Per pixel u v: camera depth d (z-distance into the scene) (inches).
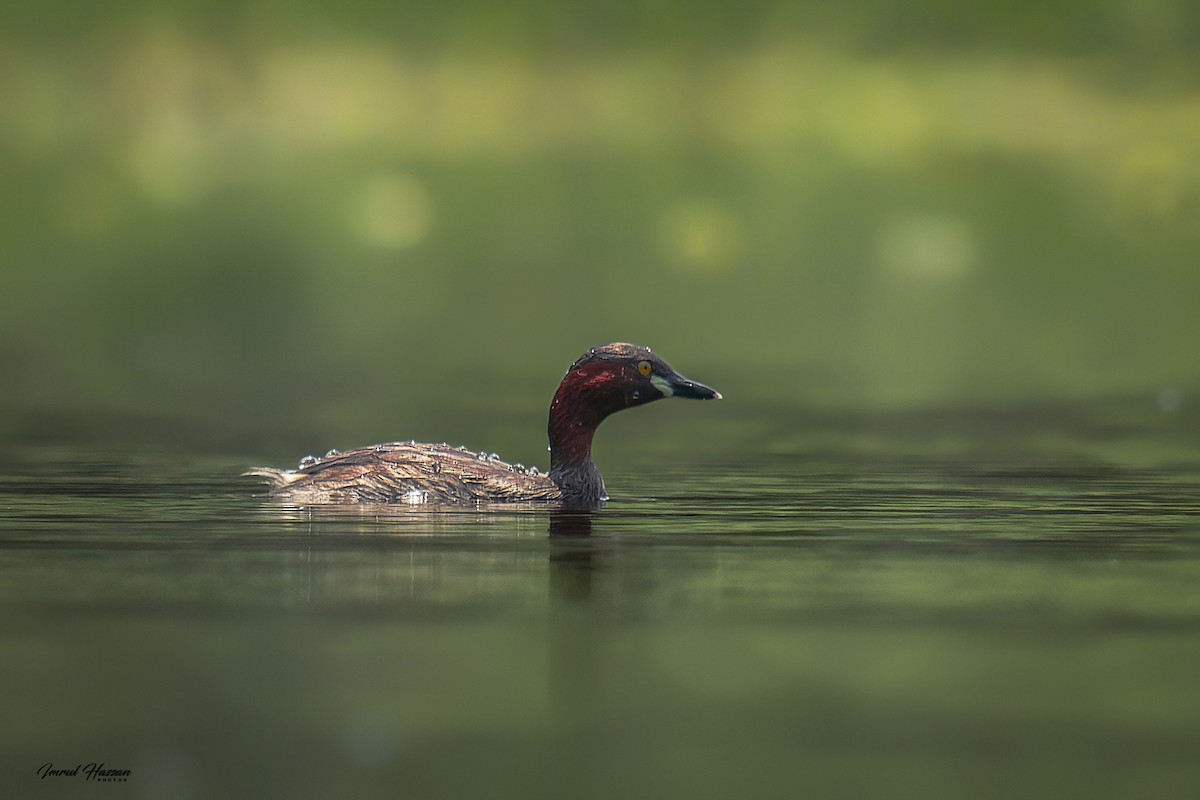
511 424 748.0
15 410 794.2
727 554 468.8
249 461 639.8
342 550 471.2
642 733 328.5
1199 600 417.4
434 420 760.3
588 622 398.3
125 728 328.2
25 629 387.5
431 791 300.7
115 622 394.6
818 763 312.7
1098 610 408.2
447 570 446.9
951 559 463.2
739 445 705.0
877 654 374.0
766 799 297.0
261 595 418.9
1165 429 747.4
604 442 719.7
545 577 439.8
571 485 556.7
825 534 498.0
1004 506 547.5
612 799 297.9
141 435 713.0
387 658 370.3
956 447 695.1
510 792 300.0
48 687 349.1
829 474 622.5
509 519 520.4
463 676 358.9
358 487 549.6
